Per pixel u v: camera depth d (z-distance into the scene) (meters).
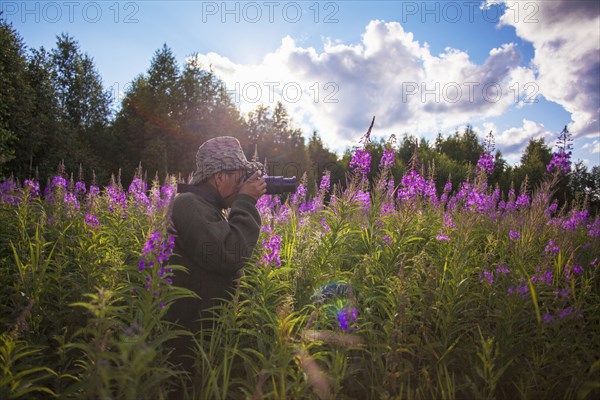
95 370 1.89
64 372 2.48
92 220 4.18
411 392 2.48
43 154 31.05
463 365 2.77
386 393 2.25
